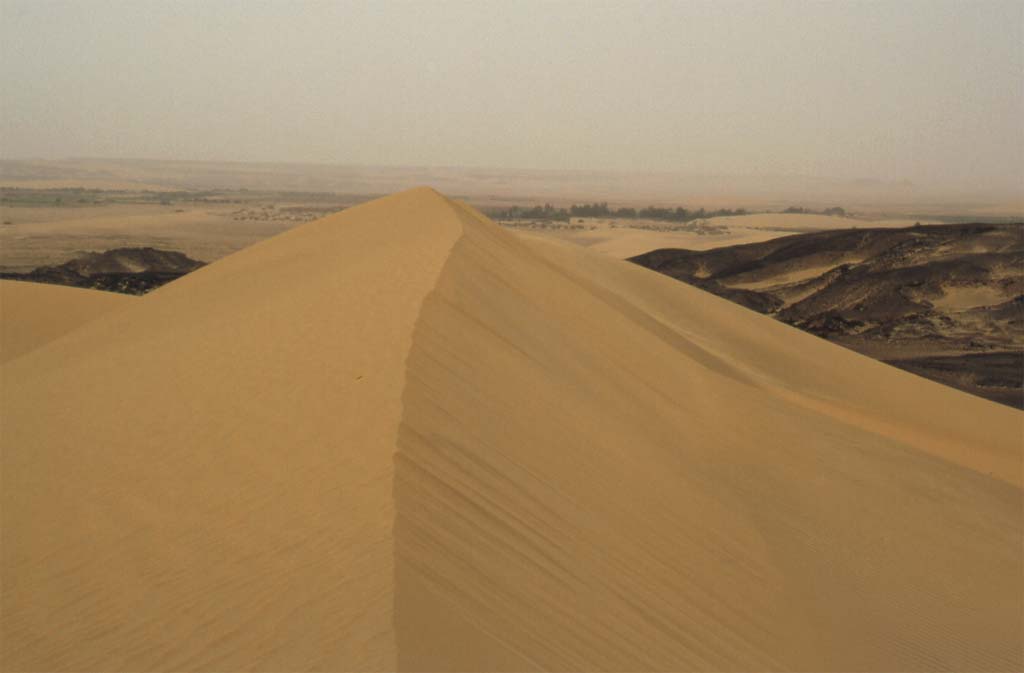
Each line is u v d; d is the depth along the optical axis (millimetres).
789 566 10000
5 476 9938
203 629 5859
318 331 12078
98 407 11719
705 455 13008
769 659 7508
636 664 6242
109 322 22578
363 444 7957
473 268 15906
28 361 19719
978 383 55125
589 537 7953
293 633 5469
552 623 6207
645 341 18031
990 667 9492
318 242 24094
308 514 6973
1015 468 22234
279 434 8773
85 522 8078
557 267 24453
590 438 10508
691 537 9297
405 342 10617
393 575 5789
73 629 6367
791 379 27688
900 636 9508
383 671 4793
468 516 7125
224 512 7457
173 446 9328
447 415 8930
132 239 162625
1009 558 13844
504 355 11812
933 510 14844
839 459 15766
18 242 155625
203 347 13148
